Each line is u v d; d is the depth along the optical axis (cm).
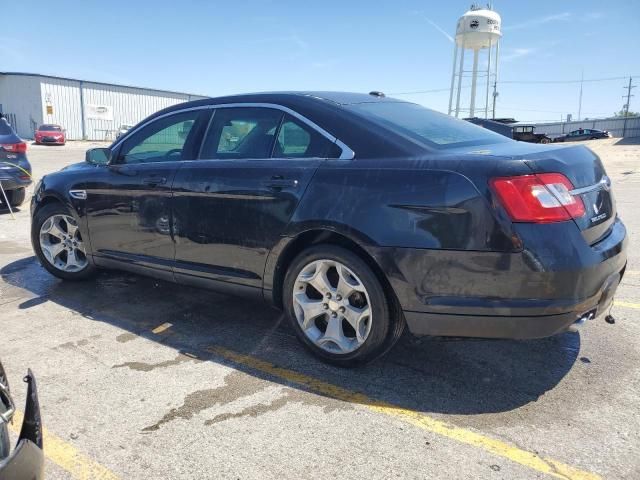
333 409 294
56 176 496
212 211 372
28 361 351
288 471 244
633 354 356
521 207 268
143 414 289
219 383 322
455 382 322
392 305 312
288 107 361
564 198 275
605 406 293
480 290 278
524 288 270
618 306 446
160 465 248
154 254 419
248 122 378
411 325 301
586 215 285
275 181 340
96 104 4647
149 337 390
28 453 166
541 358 351
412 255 290
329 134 336
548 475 239
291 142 352
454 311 285
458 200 278
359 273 311
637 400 299
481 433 271
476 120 1720
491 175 274
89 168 473
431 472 242
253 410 293
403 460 250
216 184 369
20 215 902
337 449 259
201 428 276
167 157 419
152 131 435
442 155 298
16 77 4291
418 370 337
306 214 324
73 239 496
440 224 282
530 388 314
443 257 282
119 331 401
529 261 266
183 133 413
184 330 402
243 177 357
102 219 453
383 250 297
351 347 329
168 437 269
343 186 314
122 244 443
